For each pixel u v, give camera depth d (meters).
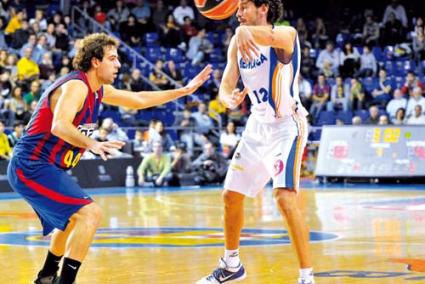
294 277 8.01
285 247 10.29
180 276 8.16
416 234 11.66
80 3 30.30
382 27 32.81
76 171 23.09
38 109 7.04
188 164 24.59
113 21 30.48
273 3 7.27
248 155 7.49
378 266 8.63
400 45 32.31
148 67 29.30
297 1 35.31
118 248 10.36
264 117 7.37
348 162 24.20
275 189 7.22
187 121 25.91
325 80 28.80
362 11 35.56
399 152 23.78
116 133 24.08
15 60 25.02
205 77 8.08
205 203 18.00
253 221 13.79
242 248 10.20
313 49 31.81
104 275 8.26
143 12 31.17
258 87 7.31
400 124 24.22
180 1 33.72
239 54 7.39
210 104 27.28
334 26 34.31
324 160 24.58
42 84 24.67
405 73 31.41
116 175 24.03
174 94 7.92
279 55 7.17
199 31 31.28
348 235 11.64
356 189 21.86
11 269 8.76
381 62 31.53
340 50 30.94
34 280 7.73
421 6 34.81
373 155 24.03
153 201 18.67
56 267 7.50
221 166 24.91
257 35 6.76
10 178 7.11
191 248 10.31
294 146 7.22
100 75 7.05
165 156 24.20
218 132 26.47
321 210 15.87
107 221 14.11
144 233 12.18
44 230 7.32
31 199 7.00
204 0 7.64
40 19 27.58
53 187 6.90
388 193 20.38
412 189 21.75
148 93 7.83
